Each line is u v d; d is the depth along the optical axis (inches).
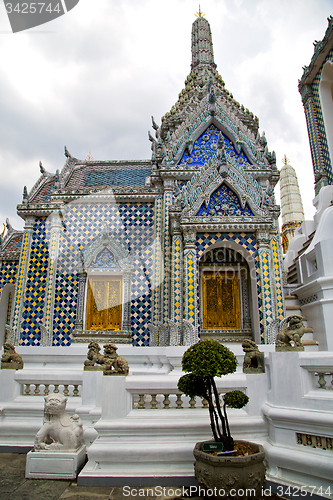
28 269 491.2
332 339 345.4
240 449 163.2
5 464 203.2
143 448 182.2
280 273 390.9
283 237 1131.9
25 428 223.1
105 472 180.2
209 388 164.4
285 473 173.9
